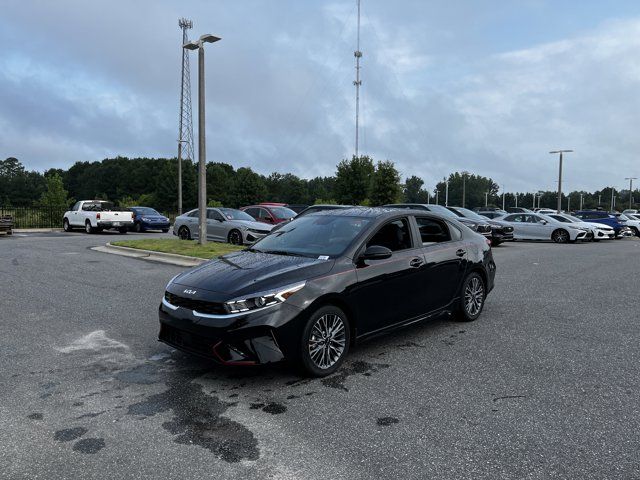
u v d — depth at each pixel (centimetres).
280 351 432
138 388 434
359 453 322
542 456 318
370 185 4966
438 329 631
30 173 13000
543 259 1463
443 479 291
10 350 540
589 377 460
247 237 1584
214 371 477
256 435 347
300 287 449
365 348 551
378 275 514
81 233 2609
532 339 586
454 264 622
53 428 356
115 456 317
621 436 345
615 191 15550
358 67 5094
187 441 338
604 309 750
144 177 10944
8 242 1881
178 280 491
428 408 392
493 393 422
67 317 686
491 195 16175
